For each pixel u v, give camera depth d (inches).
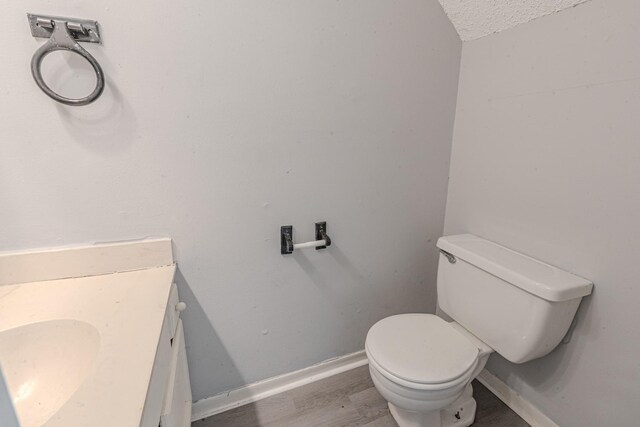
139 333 27.5
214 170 42.6
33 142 34.0
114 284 36.7
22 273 36.2
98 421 18.9
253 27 40.2
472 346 45.3
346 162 51.0
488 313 46.5
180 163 40.7
